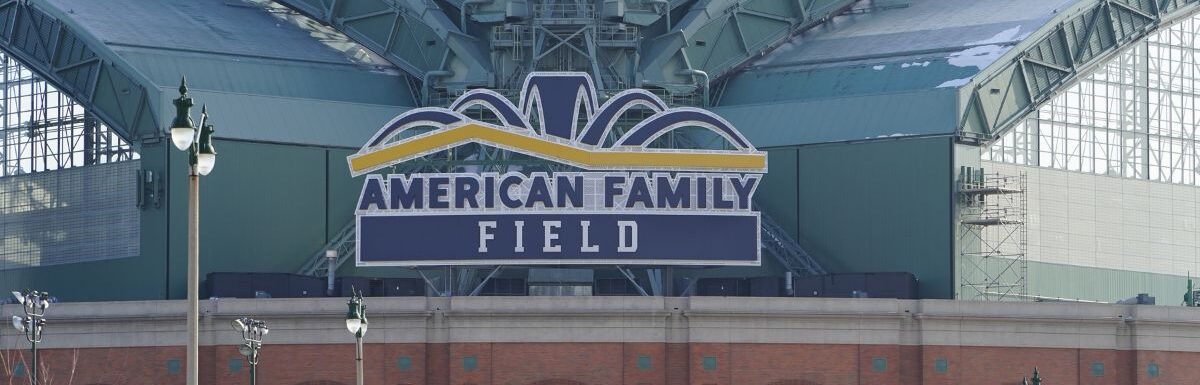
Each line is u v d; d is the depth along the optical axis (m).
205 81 155.25
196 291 75.19
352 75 163.12
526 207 139.12
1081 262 162.75
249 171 152.75
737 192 140.12
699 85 160.00
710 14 159.75
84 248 159.00
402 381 134.12
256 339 109.69
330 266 148.25
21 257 163.88
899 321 136.25
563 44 156.75
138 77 152.38
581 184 139.38
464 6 158.25
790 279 151.62
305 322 134.62
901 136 152.75
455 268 141.12
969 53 157.25
